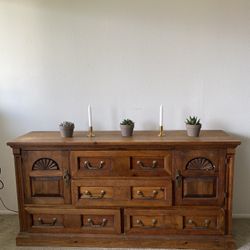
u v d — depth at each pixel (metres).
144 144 1.86
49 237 2.00
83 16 2.25
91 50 2.29
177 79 2.28
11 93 2.37
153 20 2.23
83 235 1.99
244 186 2.35
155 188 1.92
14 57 2.32
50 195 1.97
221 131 2.21
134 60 2.28
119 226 1.96
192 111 2.31
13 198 2.47
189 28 2.22
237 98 2.27
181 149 1.87
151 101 2.32
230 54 2.23
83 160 1.93
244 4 2.17
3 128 2.41
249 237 2.07
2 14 2.28
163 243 1.94
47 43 2.29
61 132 2.04
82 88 2.33
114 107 2.34
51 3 2.25
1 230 2.23
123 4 2.22
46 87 2.35
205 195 1.90
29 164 1.95
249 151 2.31
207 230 1.93
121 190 1.93
